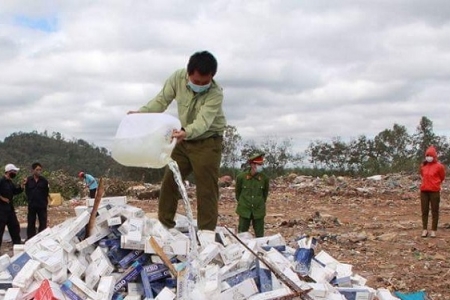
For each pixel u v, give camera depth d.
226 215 16.06
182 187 4.53
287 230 13.37
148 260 4.86
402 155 35.69
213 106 5.41
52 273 4.64
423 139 37.78
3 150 40.56
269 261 5.09
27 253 4.98
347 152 34.44
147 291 4.60
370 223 14.42
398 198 20.42
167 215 5.88
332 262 5.68
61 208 18.11
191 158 5.69
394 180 25.28
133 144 4.30
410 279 8.62
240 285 4.53
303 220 14.70
